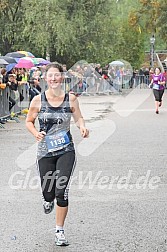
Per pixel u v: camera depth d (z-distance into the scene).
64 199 8.38
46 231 8.98
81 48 57.88
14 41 58.06
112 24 60.56
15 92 27.95
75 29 55.91
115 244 8.32
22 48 57.22
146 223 9.40
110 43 60.69
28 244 8.35
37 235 8.79
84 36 58.34
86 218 9.71
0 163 15.04
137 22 62.88
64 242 8.27
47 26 54.91
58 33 54.50
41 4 54.75
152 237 8.65
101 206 10.52
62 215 8.39
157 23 60.91
